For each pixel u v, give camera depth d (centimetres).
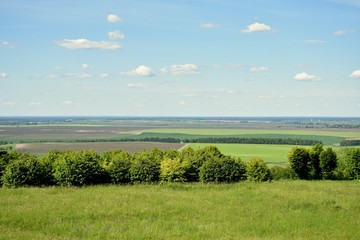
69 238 1969
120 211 2658
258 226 2330
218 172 4541
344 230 2252
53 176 4028
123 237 2033
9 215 2430
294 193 3547
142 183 4312
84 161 4106
